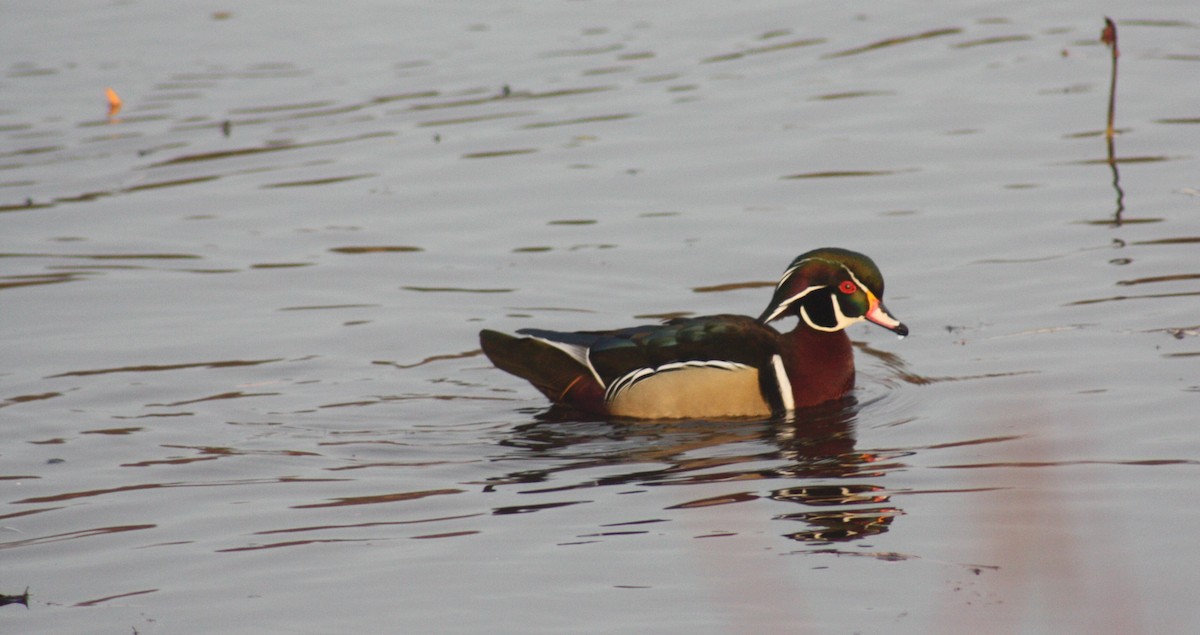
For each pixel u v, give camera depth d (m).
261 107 22.06
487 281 16.39
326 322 15.49
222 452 12.52
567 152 19.95
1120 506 10.59
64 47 24.95
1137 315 14.40
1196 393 12.55
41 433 12.98
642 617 9.34
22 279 16.75
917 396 13.30
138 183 19.61
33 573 10.33
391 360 14.65
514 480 11.80
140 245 17.67
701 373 13.45
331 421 13.24
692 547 10.31
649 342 13.70
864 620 9.16
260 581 10.06
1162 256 15.73
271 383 14.09
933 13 24.77
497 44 24.31
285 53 24.30
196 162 20.25
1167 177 17.91
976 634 8.89
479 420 13.34
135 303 16.08
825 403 13.55
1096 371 13.24
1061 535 10.19
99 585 10.11
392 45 24.50
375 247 17.42
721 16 25.22
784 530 10.55
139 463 12.30
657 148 19.94
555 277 16.38
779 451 12.32
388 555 10.38
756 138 20.06
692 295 15.77
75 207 18.89
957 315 14.91
